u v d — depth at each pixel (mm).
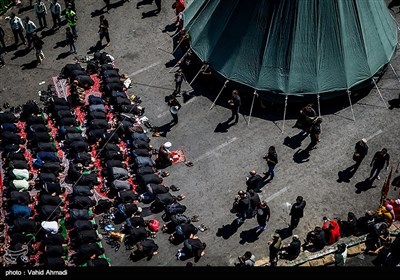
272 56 44688
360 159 41688
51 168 42125
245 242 39594
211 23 46594
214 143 44469
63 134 44594
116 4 53969
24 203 40594
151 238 39844
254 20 44531
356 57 45344
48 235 38688
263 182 42219
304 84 44750
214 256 39062
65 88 47875
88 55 50281
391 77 47625
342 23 44312
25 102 47500
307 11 43594
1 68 49906
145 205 41188
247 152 43875
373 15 45812
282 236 39688
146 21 52531
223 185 42281
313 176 42438
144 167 41750
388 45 47062
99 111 44688
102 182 42312
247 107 46188
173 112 44750
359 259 38469
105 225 40375
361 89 46156
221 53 46062
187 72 48469
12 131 44375
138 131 43969
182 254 38906
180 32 48906
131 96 47094
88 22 52750
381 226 37875
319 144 44000
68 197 41625
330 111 45750
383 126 44875
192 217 40719
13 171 41656
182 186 42312
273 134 44719
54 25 52438
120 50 50531
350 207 40969
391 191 41562
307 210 40875
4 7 54250
